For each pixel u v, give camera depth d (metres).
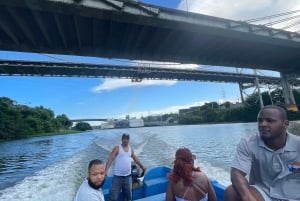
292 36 23.38
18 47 17.67
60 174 9.80
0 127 54.78
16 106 75.56
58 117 108.94
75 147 27.53
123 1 14.63
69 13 14.15
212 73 57.53
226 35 19.97
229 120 73.44
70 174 9.67
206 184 2.59
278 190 1.93
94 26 16.31
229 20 19.03
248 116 66.50
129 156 4.95
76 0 13.48
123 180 4.81
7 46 17.39
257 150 2.02
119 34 18.11
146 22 16.36
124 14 15.09
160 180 5.26
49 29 16.30
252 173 2.12
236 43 22.08
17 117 62.06
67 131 99.19
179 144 20.08
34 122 74.25
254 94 66.88
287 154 1.90
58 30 16.50
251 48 23.98
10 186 8.16
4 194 7.19
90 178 2.49
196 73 55.62
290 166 1.89
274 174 1.95
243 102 71.94
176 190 2.57
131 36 18.36
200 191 2.53
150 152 14.82
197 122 87.69
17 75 45.75
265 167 1.99
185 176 2.52
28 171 12.52
